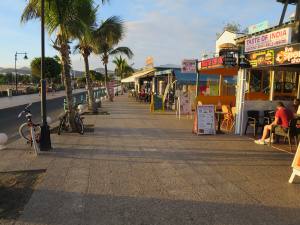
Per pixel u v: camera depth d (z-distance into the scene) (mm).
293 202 5543
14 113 22078
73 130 12219
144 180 6570
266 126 10375
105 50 30484
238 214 5012
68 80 12195
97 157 8422
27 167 7457
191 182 6496
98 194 5762
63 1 11328
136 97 36969
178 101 17984
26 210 5066
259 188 6215
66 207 5184
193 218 4840
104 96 42062
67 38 12148
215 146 9977
